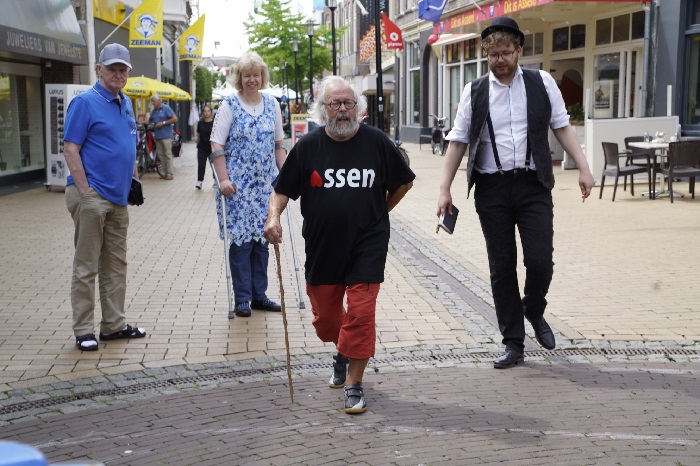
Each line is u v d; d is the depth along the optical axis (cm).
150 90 2192
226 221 639
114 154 546
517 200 504
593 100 2002
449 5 2427
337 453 386
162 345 568
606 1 1681
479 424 421
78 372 510
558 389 475
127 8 2572
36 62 1839
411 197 1488
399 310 664
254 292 664
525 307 527
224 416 438
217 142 627
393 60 4084
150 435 412
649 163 1316
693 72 1578
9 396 468
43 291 726
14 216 1220
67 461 380
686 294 691
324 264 447
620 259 841
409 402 456
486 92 501
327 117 435
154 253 921
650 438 399
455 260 877
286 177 448
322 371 515
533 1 1812
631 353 544
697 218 1103
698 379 490
